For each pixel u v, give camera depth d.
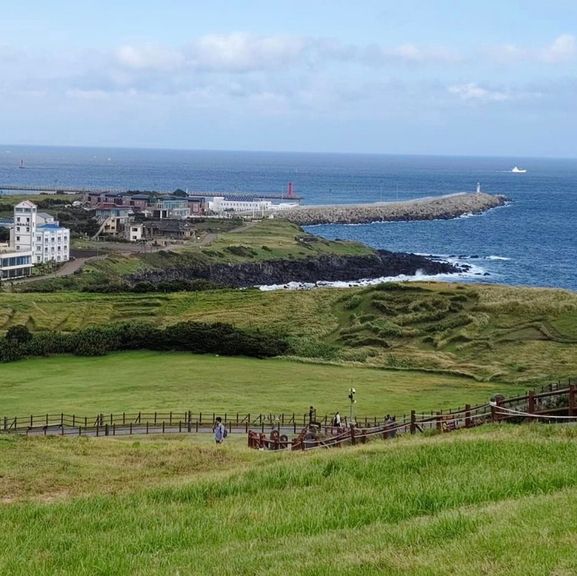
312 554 14.51
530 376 65.12
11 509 21.72
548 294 86.81
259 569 13.88
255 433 40.91
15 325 82.94
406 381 65.50
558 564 12.04
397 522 16.86
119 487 26.08
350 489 20.25
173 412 52.22
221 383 64.12
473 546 13.51
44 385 63.81
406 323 82.94
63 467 29.31
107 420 49.53
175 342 78.75
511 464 20.78
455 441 24.02
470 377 66.44
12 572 15.52
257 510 19.08
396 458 22.77
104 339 78.88
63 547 17.55
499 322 80.75
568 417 26.03
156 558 15.77
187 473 28.61
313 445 34.84
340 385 63.50
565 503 15.93
